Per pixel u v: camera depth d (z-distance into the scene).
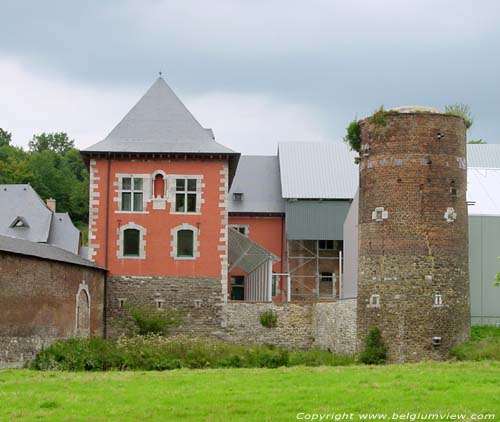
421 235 38.94
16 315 33.62
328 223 58.03
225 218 45.28
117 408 20.47
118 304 44.62
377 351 38.78
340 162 61.50
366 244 40.00
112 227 45.03
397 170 39.22
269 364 37.47
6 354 32.75
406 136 39.25
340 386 23.91
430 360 37.47
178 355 37.34
